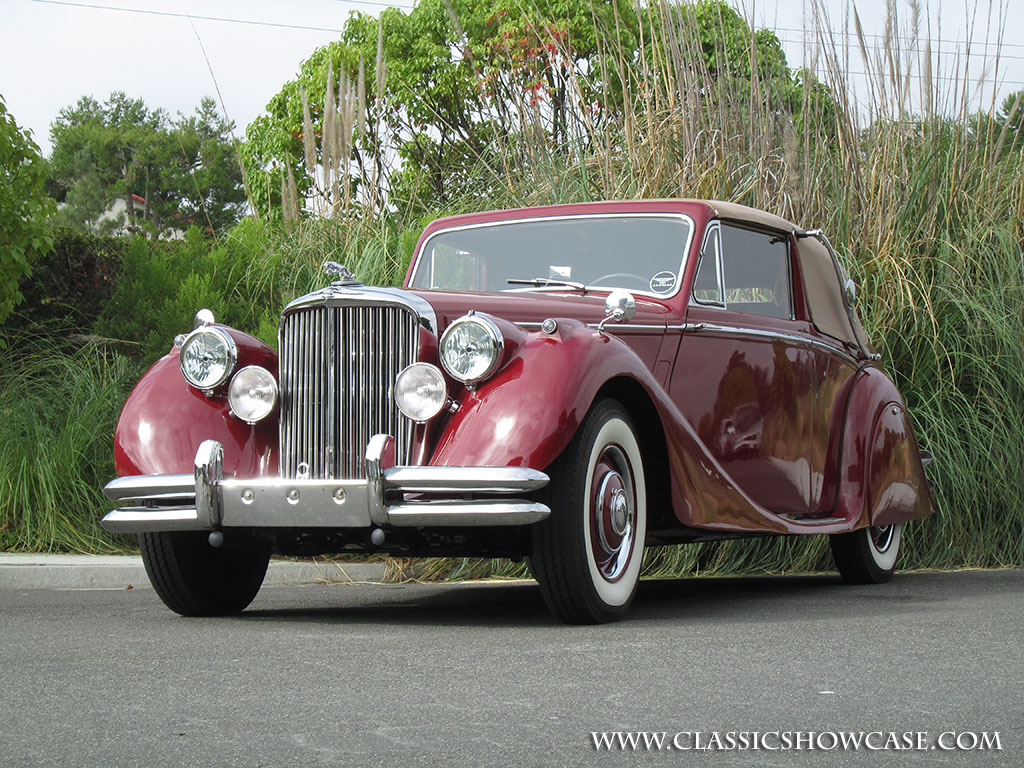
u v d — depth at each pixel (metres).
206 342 4.08
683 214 4.84
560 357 3.77
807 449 5.23
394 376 3.87
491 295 4.20
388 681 2.77
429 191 8.77
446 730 2.29
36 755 2.14
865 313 6.75
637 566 4.05
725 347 4.75
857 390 5.59
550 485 3.75
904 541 6.54
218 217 46.59
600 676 2.82
